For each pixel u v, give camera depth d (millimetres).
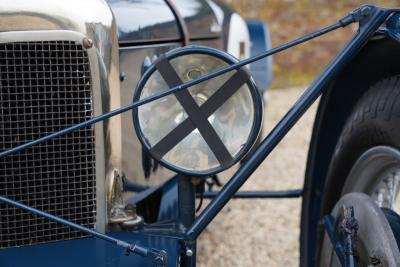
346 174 2516
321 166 2646
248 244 3688
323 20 9992
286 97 8375
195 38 2973
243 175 2199
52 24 2145
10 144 2166
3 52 2117
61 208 2238
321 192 2660
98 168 2244
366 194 2355
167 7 2799
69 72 2172
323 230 2471
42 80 2156
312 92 2207
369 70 2436
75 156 2223
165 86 2201
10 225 2217
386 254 2098
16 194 2199
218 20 3281
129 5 2600
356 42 2199
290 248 3660
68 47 2166
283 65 9836
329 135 2611
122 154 2438
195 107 2170
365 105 2400
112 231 2295
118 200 2305
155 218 2793
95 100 2207
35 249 2189
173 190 2738
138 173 2531
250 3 9953
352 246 2160
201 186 2514
